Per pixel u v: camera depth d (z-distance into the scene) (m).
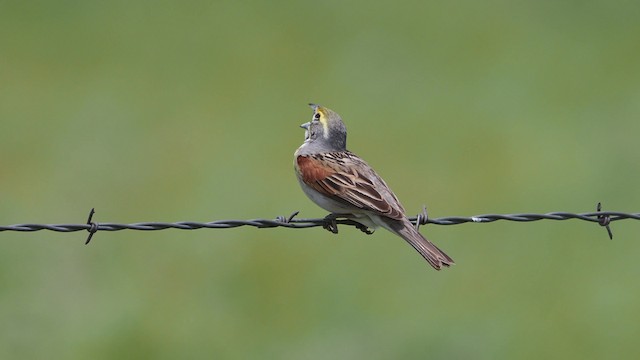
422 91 22.05
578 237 17.34
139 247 16.94
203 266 16.56
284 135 20.44
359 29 24.47
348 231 17.17
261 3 25.70
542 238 17.31
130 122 20.70
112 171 19.09
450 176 19.00
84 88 21.94
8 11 24.95
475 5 25.66
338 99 21.67
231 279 16.30
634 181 18.86
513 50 23.70
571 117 21.12
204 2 25.75
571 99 21.81
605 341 15.09
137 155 19.64
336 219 11.44
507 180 18.95
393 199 11.31
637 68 23.02
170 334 15.19
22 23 24.47
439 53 23.55
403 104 21.58
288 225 11.06
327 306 15.77
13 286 15.95
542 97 21.92
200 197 18.30
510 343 14.98
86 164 19.33
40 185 18.58
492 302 15.86
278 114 21.16
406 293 15.98
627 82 22.50
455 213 17.94
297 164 11.78
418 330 15.25
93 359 14.73
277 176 18.98
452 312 15.65
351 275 16.33
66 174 18.95
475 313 15.63
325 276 16.31
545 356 15.01
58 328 15.21
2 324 15.14
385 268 16.50
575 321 15.50
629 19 24.95
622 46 23.80
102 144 19.98
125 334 15.17
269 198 18.22
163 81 22.31
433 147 20.02
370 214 11.27
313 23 24.72
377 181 11.50
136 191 18.47
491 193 18.56
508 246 17.06
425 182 18.86
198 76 22.56
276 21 24.81
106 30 24.30
